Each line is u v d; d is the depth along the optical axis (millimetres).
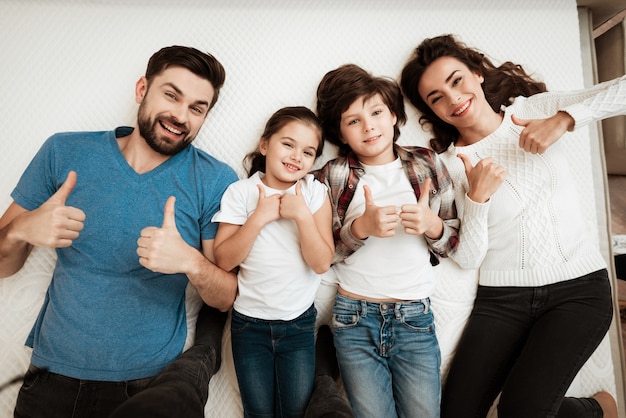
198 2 1098
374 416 875
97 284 813
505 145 991
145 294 836
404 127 1080
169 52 877
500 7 1130
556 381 837
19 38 1056
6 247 786
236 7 1100
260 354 896
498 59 1121
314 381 899
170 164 892
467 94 978
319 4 1113
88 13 1077
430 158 969
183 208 879
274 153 875
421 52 1012
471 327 1005
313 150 892
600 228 1120
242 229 834
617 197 1515
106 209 823
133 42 1077
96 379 790
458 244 943
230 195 911
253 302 892
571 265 923
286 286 877
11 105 1030
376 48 1106
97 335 796
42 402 786
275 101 1068
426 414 872
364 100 898
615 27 1238
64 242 710
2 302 958
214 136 1049
